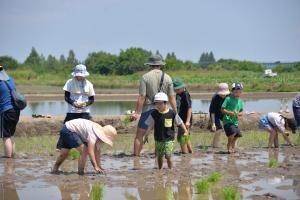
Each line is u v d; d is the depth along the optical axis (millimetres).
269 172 16047
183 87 19969
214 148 22000
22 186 14086
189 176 15453
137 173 15867
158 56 18984
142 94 18797
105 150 21344
